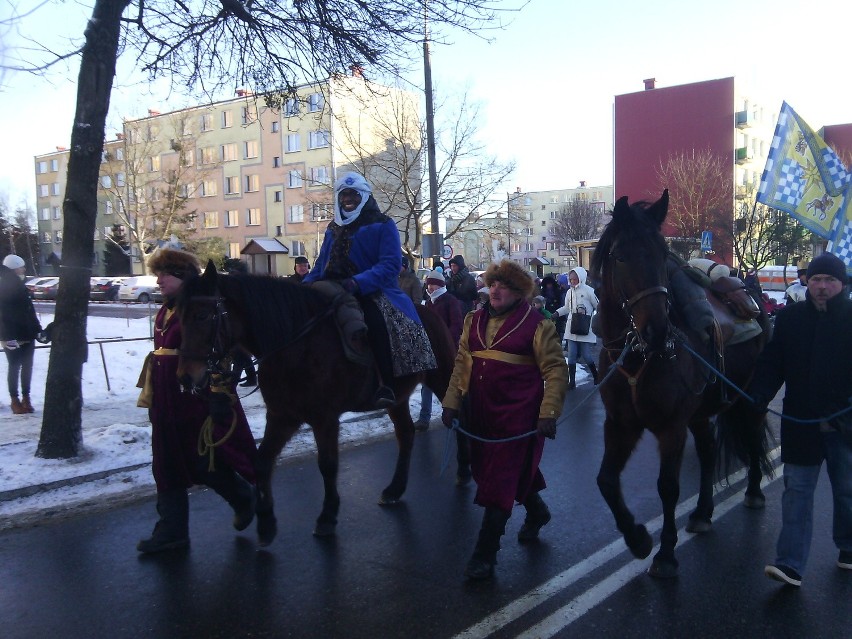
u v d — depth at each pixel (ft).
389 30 27.66
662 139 135.13
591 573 14.28
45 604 13.06
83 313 21.66
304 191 131.85
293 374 15.37
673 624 12.12
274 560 15.10
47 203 228.02
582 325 37.04
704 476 16.99
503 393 13.76
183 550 15.72
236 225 155.53
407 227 72.13
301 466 22.88
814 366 13.20
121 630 12.07
